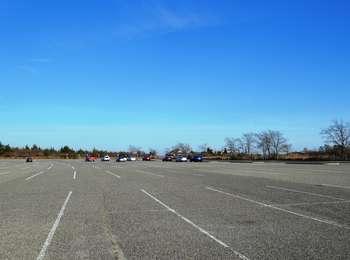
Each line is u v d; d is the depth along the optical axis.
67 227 14.30
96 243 11.81
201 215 16.50
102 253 10.67
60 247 11.36
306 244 11.33
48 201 21.61
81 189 28.12
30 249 11.16
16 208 19.11
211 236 12.55
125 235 12.87
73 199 22.38
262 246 11.18
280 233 12.85
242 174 43.00
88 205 19.88
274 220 15.15
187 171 50.84
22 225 14.76
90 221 15.45
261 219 15.40
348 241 11.65
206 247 11.17
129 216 16.52
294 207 18.33
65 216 16.67
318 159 96.62
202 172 48.12
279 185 29.16
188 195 23.66
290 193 23.91
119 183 32.91
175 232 13.23
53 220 15.77
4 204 20.58
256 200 20.94
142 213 17.23
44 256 10.43
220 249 10.93
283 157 114.44
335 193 23.56
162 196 23.31
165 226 14.27
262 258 9.98
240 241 11.82
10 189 28.67
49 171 54.72
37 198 23.05
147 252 10.71
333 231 13.05
